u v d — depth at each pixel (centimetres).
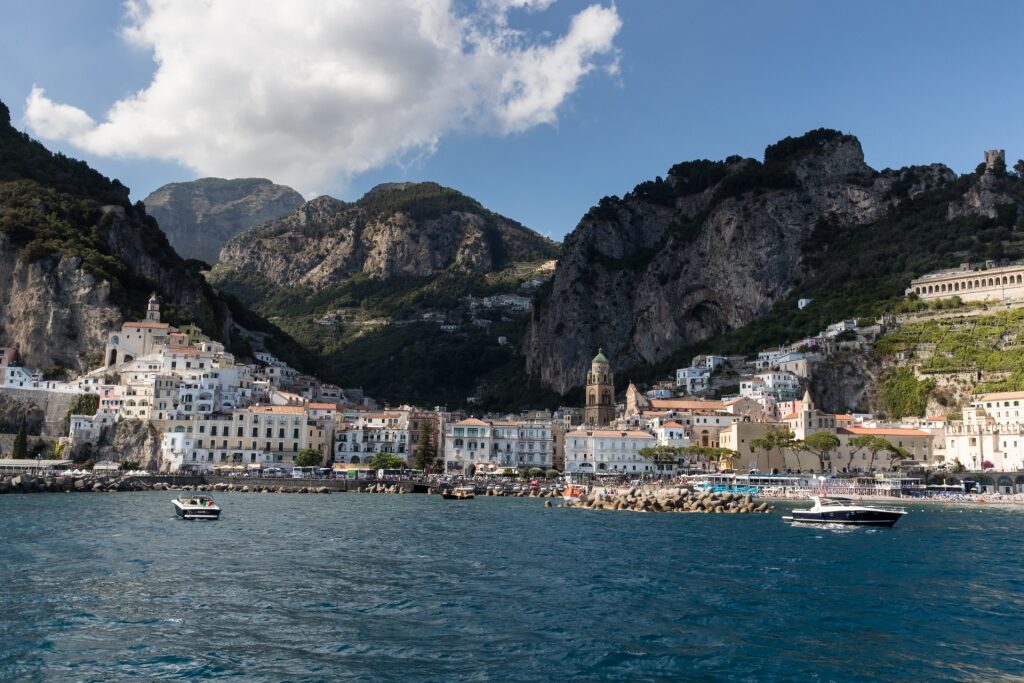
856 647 5388
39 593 6512
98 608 6066
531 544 10175
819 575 8112
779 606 6594
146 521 11781
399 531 11325
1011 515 16400
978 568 8681
